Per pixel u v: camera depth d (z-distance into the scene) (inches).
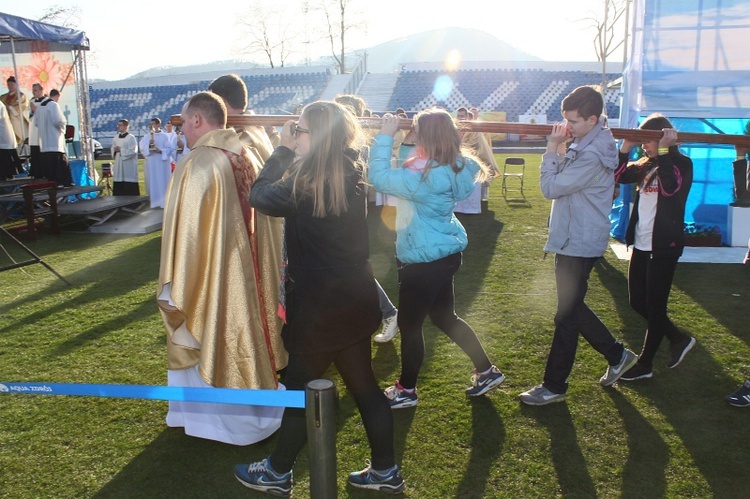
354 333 95.1
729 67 313.1
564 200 128.2
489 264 269.6
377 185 116.0
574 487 107.0
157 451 120.6
